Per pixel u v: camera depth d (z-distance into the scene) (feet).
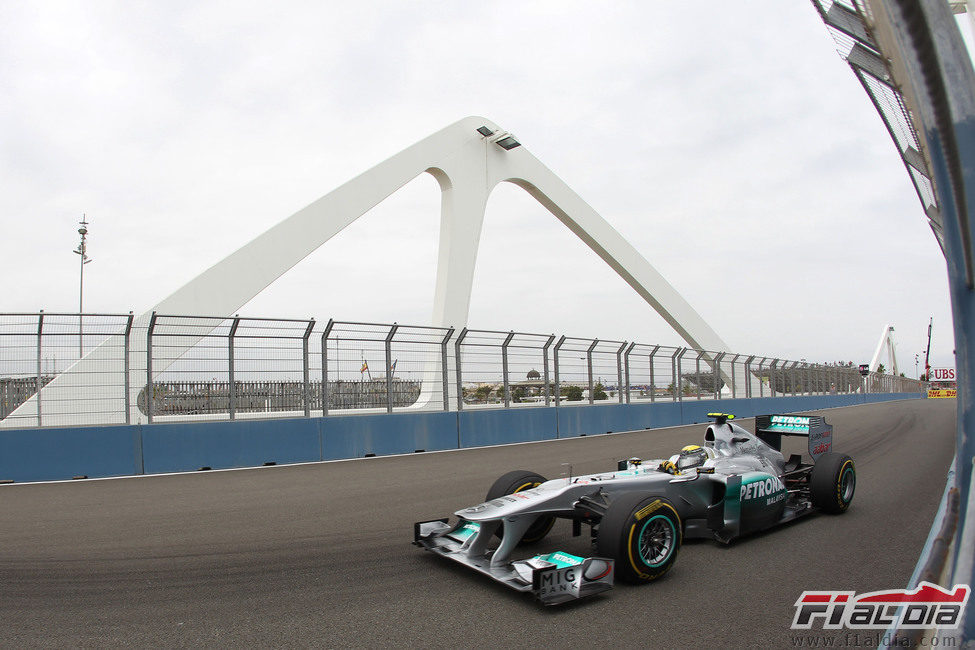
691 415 77.30
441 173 72.54
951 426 63.21
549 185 85.81
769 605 13.32
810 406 115.03
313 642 11.50
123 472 35.14
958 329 7.77
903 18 6.57
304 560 16.70
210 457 37.42
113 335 36.29
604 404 64.08
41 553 17.53
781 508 20.04
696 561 16.57
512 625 12.23
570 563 13.41
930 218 33.96
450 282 71.36
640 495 15.03
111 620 12.57
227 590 14.33
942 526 9.41
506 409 53.26
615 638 11.60
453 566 16.15
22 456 33.40
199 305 50.93
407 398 47.60
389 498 25.81
